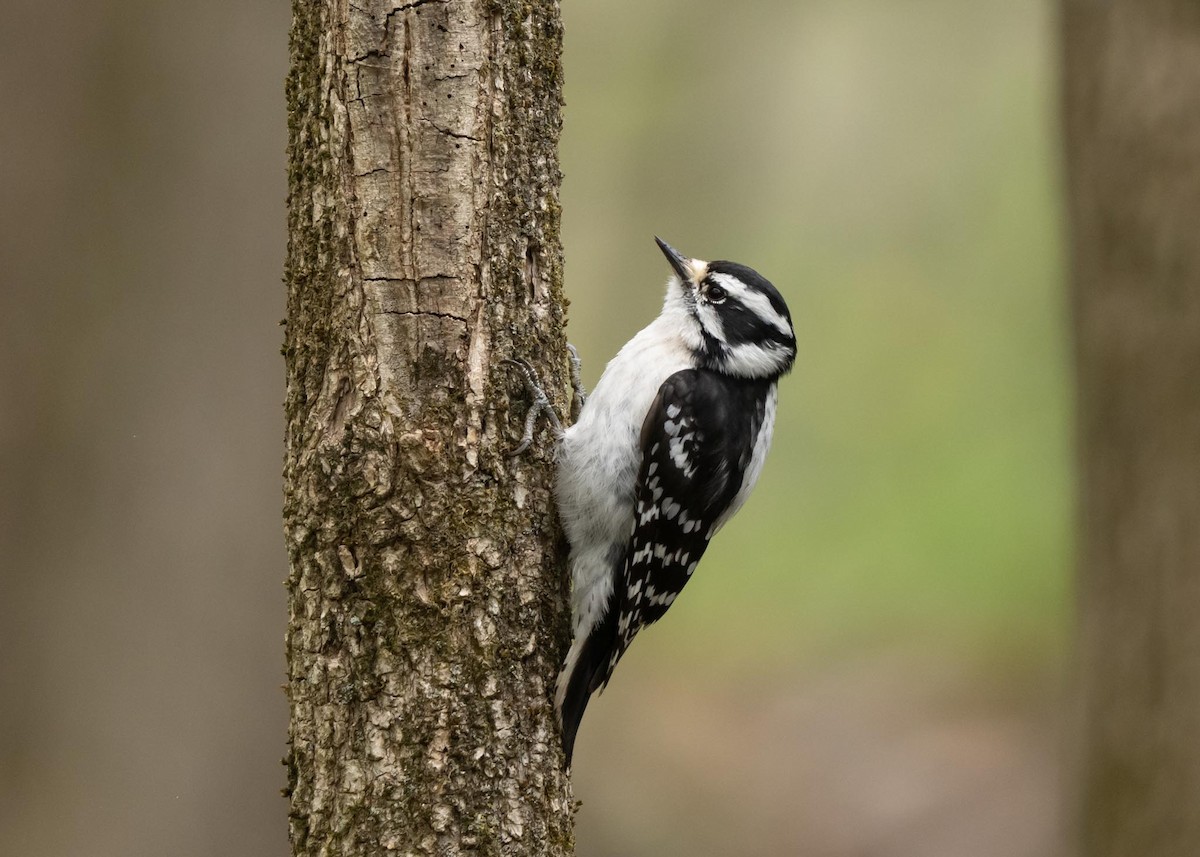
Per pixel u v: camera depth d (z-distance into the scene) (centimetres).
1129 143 796
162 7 1316
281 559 1345
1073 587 863
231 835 1303
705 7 2262
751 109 2309
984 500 2417
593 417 855
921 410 2539
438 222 693
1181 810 757
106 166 1301
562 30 755
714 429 882
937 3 2361
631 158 2292
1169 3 785
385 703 671
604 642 828
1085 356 829
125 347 1302
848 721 2166
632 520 834
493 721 693
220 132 1331
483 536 702
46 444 1281
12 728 1272
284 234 1361
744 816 1981
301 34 700
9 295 1277
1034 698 2161
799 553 2492
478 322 705
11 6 1279
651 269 2288
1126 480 792
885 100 2447
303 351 697
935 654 2300
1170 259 777
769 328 930
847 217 2528
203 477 1318
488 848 681
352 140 686
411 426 687
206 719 1310
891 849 1881
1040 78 2398
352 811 668
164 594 1305
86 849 1270
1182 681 761
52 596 1278
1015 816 1873
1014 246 2523
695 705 2270
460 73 693
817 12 2305
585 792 2019
